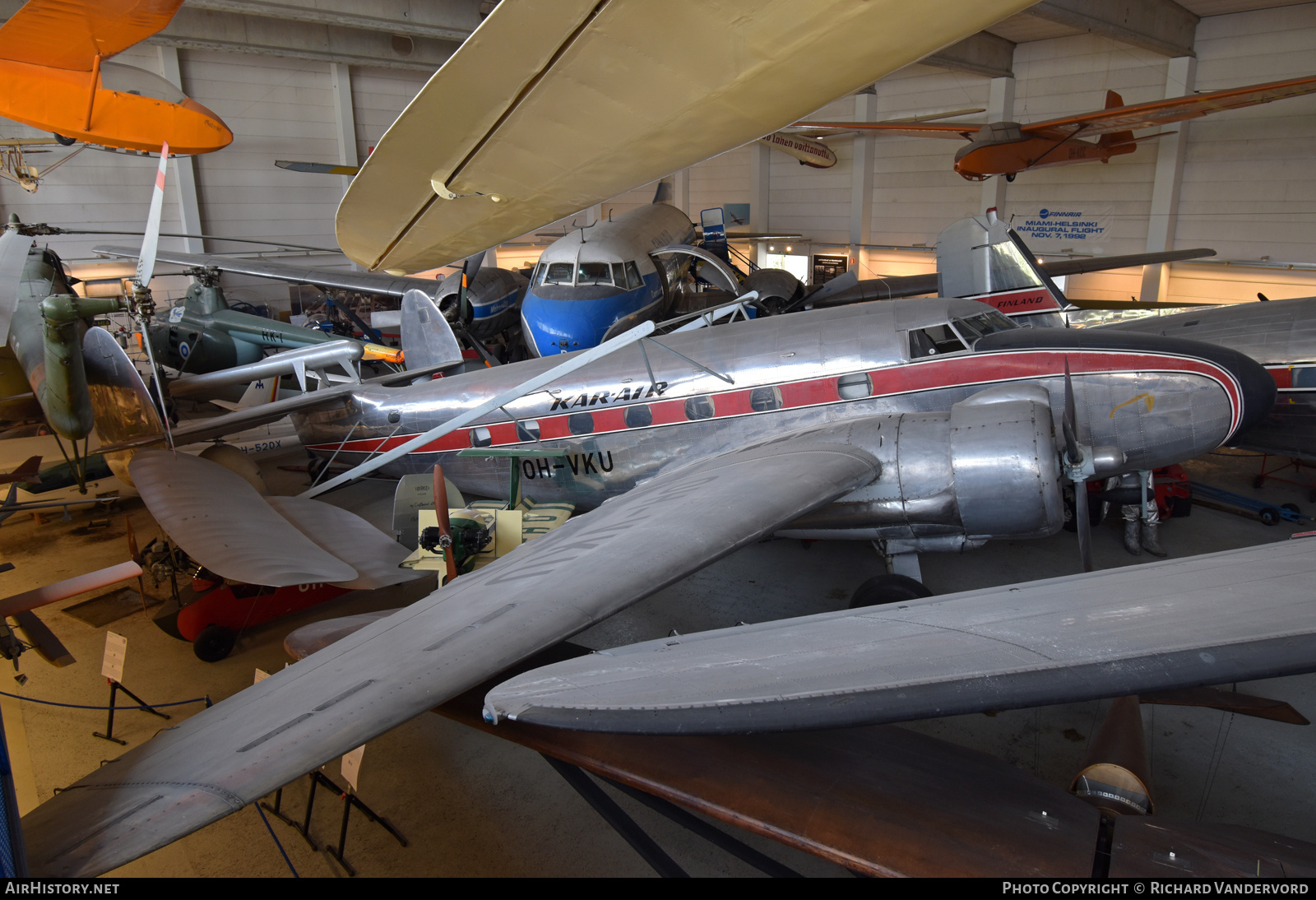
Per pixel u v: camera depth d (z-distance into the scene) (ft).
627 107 8.59
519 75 7.83
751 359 26.02
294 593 24.75
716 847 15.46
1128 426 22.79
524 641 12.93
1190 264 61.31
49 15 41.11
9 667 22.93
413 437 32.81
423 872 14.92
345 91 78.48
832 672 8.56
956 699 7.61
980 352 23.82
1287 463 37.04
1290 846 9.10
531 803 17.03
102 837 8.35
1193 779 16.51
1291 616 7.16
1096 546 28.43
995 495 19.80
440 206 13.03
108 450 27.61
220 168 74.38
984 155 60.13
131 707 19.88
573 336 44.06
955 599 10.58
